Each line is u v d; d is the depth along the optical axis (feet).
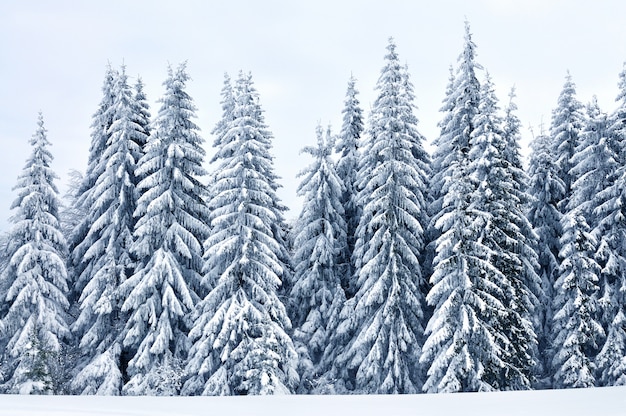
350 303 89.71
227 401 33.86
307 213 99.55
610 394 32.96
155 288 85.35
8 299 89.40
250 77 92.73
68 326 95.76
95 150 108.68
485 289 75.36
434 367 72.23
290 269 105.40
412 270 88.48
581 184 97.66
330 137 110.83
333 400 34.24
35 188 96.02
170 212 90.58
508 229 80.12
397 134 88.84
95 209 99.50
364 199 91.50
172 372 80.89
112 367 83.05
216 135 111.65
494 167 81.15
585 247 86.28
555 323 92.63
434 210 96.17
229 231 86.89
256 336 84.28
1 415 25.71
